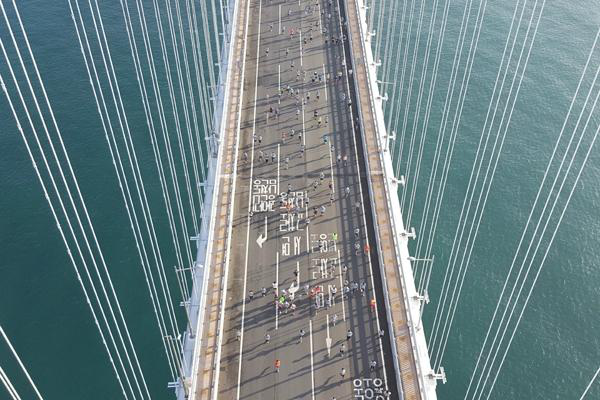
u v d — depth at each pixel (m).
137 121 64.81
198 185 49.53
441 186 60.69
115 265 52.00
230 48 64.50
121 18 78.69
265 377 39.09
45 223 54.72
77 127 63.75
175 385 36.91
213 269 44.16
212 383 37.38
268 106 60.94
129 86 68.88
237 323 42.16
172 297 49.97
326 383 38.84
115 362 45.59
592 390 46.59
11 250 52.56
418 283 52.94
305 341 41.09
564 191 60.84
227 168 52.31
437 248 55.81
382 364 39.75
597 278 53.81
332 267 45.97
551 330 50.19
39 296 49.50
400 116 68.31
